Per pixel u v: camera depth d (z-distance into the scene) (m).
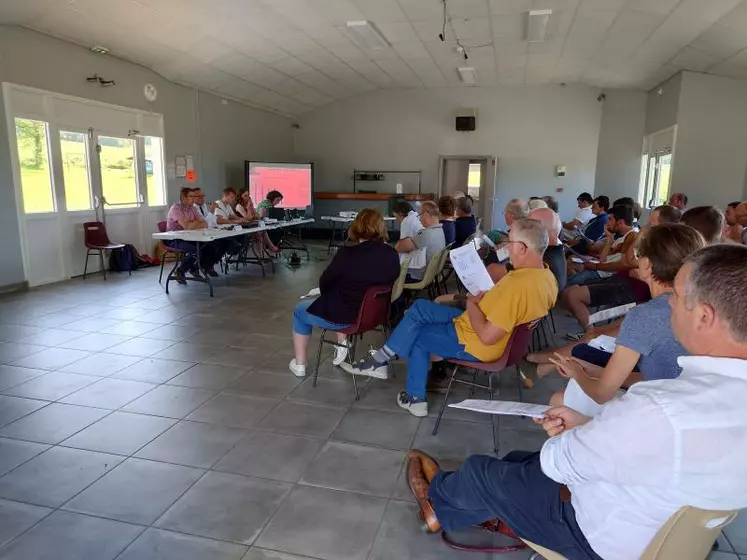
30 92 5.84
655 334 1.58
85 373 3.42
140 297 5.61
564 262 3.85
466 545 1.87
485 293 2.53
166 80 8.04
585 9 6.00
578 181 10.81
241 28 6.77
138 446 2.52
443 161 11.39
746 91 7.05
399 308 4.20
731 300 0.89
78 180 6.64
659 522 1.08
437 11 6.31
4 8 5.11
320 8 6.22
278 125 11.45
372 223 3.04
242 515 2.02
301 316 3.26
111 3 5.50
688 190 7.58
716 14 5.38
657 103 8.77
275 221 7.66
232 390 3.18
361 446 2.55
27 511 2.02
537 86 10.72
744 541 1.92
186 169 8.62
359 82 10.47
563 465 1.14
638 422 0.97
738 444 0.91
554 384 3.32
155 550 1.83
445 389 3.23
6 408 2.90
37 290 5.87
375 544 1.88
